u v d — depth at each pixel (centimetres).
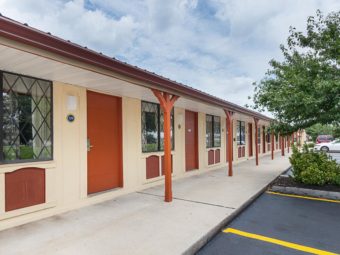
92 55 343
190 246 337
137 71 431
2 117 399
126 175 634
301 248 356
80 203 516
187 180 808
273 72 882
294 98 654
